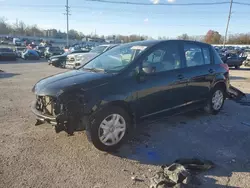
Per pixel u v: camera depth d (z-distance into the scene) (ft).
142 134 14.39
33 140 13.20
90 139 11.57
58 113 10.97
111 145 12.02
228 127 15.94
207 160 11.23
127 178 9.86
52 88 11.44
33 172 10.14
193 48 16.58
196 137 14.15
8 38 256.93
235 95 23.27
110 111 11.76
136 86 12.57
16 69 54.75
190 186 8.86
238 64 66.80
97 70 13.56
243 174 10.25
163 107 14.17
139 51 13.65
